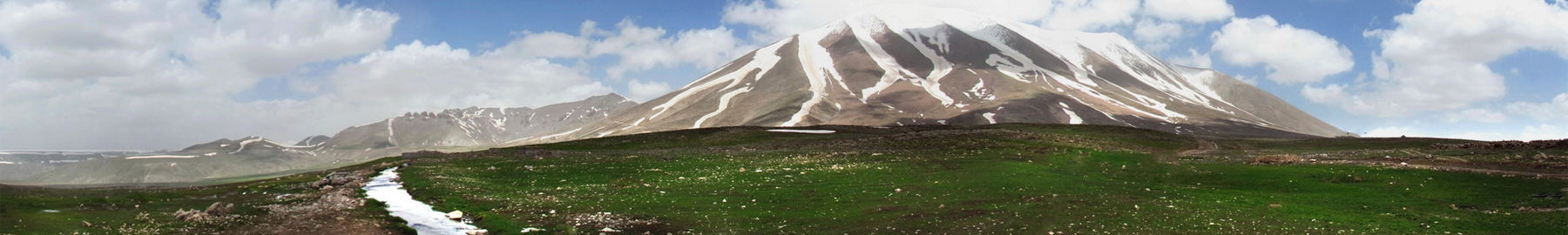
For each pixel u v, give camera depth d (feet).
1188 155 286.46
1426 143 353.72
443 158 321.93
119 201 174.29
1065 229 143.74
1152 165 246.88
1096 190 191.93
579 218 159.84
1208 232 139.23
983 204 172.76
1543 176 192.44
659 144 404.57
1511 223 138.10
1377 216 150.51
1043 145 318.65
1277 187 192.65
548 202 183.73
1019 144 321.11
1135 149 321.73
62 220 145.48
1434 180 192.54
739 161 280.31
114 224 145.48
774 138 425.69
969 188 197.36
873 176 225.97
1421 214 150.92
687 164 274.16
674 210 170.60
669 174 241.35
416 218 164.35
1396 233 134.72
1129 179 212.84
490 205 180.24
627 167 265.34
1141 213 158.71
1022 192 187.93
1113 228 144.15
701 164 270.26
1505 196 166.50
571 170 260.21
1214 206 166.40
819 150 318.86
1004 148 308.60
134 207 167.53
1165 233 139.33
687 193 196.03
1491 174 199.21
